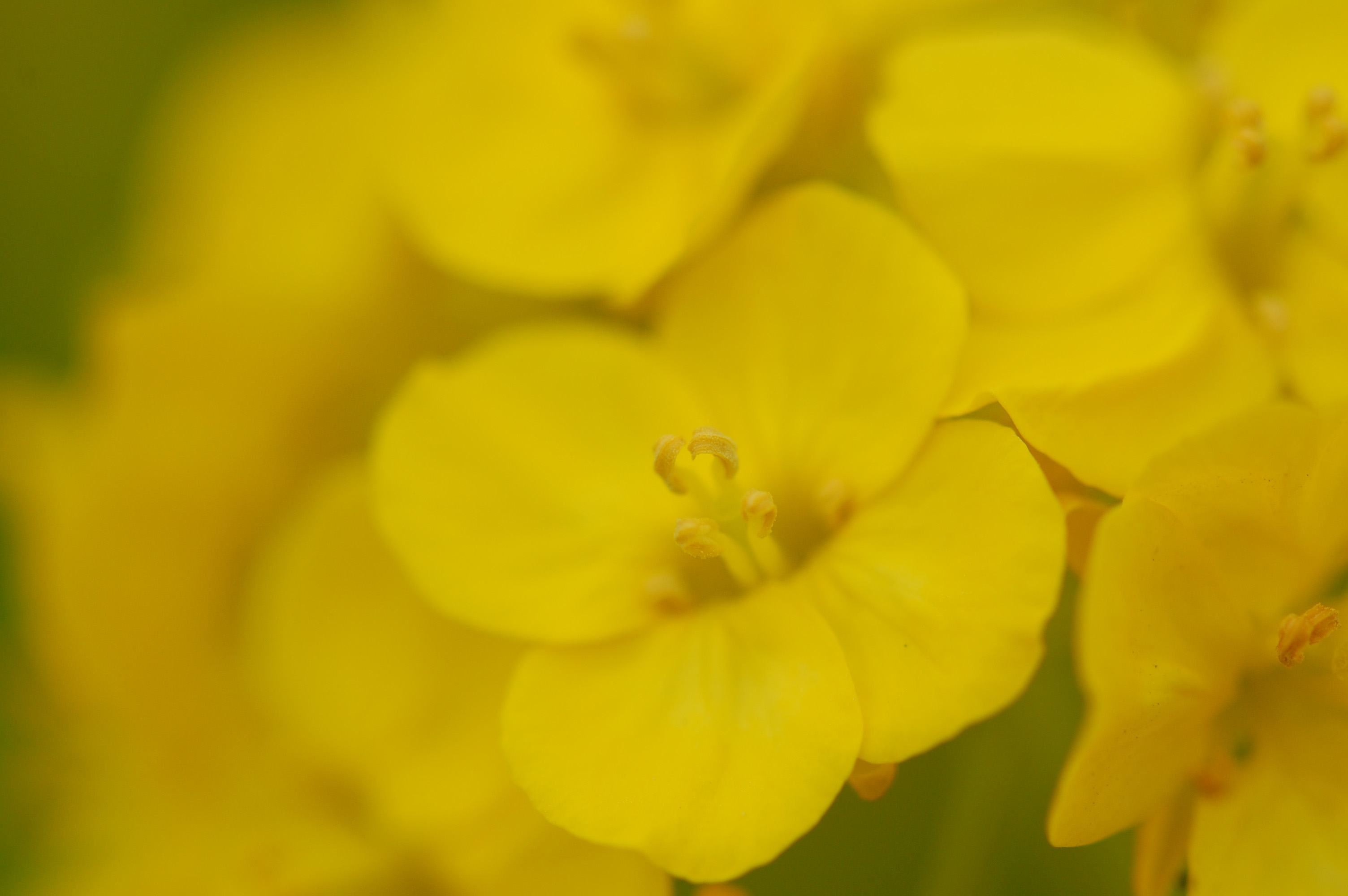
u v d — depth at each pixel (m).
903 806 0.11
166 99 0.13
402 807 0.11
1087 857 0.10
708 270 0.10
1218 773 0.10
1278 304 0.10
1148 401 0.10
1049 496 0.10
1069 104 0.10
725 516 0.10
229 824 0.11
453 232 0.11
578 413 0.10
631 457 0.10
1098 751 0.09
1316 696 0.10
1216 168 0.10
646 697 0.10
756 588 0.10
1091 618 0.09
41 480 0.12
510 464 0.10
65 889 0.12
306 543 0.11
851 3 0.11
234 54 0.13
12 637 0.13
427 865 0.11
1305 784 0.10
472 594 0.10
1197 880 0.10
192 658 0.12
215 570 0.12
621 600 0.10
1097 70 0.10
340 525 0.11
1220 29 0.11
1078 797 0.09
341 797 0.11
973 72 0.10
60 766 0.12
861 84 0.11
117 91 0.13
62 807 0.12
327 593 0.11
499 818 0.10
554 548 0.10
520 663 0.10
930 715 0.10
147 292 0.12
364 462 0.11
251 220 0.12
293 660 0.11
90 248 0.13
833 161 0.11
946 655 0.10
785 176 0.11
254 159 0.13
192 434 0.11
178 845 0.11
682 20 0.11
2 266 0.13
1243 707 0.10
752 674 0.10
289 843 0.11
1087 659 0.09
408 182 0.11
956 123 0.10
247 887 0.11
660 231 0.11
